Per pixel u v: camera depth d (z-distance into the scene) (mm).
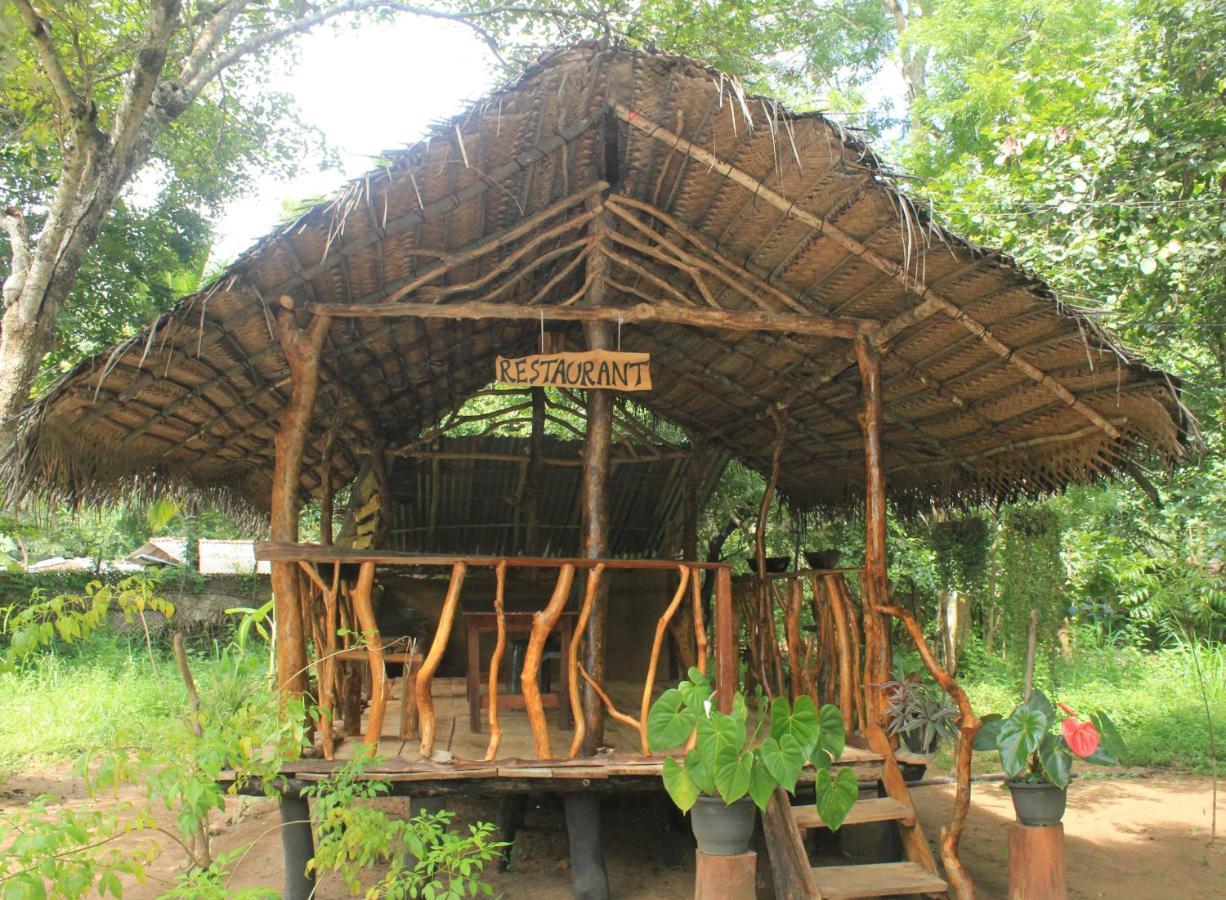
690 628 7566
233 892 3244
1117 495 11281
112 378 4199
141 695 9852
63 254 7250
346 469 8375
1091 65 7961
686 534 7973
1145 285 7164
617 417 7832
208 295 3992
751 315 5102
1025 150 8031
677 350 6473
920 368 5551
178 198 12242
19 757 8070
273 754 3756
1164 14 7164
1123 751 4328
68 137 8359
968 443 6234
